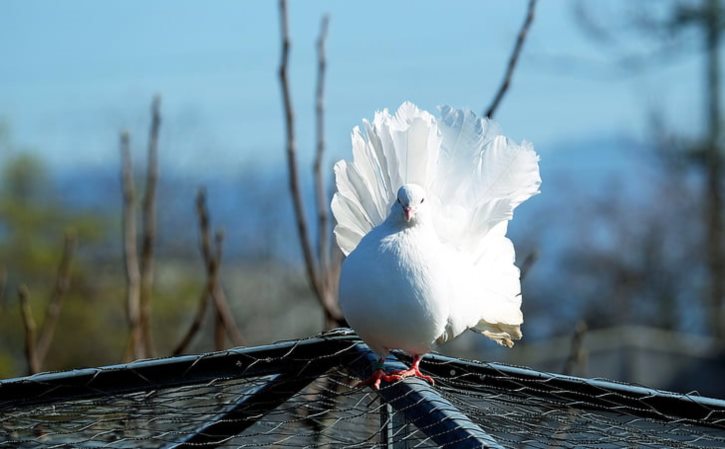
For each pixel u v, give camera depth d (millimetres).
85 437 6527
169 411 6582
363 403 6777
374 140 7387
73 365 30000
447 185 7660
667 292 39844
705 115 38906
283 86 9336
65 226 33156
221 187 40219
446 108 7836
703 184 39094
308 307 36469
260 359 6730
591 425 6398
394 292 6648
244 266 37438
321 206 9734
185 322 31922
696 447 5996
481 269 7766
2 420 6406
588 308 40562
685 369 25406
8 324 28719
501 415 6148
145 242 10523
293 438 6527
